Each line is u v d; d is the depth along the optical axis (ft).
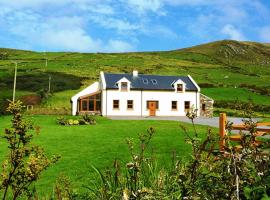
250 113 16.22
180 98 271.08
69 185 21.08
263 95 386.93
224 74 586.45
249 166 14.20
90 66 579.89
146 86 267.80
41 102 322.14
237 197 13.00
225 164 14.48
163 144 97.91
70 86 386.73
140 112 264.31
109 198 18.37
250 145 14.82
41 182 61.21
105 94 258.57
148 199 14.80
